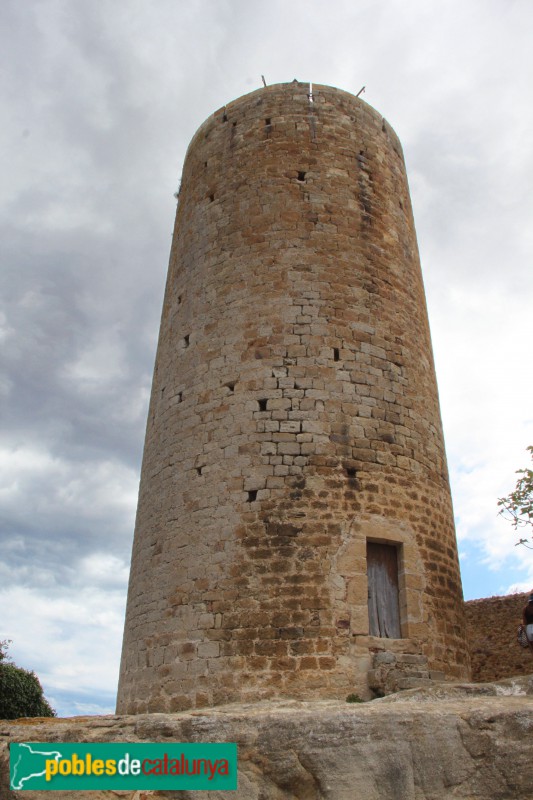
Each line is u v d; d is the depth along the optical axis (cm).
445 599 1513
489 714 848
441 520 1603
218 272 1739
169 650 1398
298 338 1587
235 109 1956
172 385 1709
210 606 1379
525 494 1728
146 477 1711
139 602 1541
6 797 859
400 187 1986
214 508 1470
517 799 791
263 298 1644
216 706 1273
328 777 804
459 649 1502
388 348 1672
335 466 1473
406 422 1616
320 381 1551
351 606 1356
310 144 1838
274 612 1336
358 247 1747
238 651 1316
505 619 2333
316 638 1312
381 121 2006
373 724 836
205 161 1956
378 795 797
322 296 1645
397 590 1458
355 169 1852
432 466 1641
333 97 1928
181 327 1767
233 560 1398
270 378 1546
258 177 1800
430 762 814
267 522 1409
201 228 1852
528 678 1145
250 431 1502
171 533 1519
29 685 2505
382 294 1733
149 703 1385
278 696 1266
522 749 818
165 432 1666
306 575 1365
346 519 1431
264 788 812
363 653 1326
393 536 1470
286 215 1733
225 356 1620
